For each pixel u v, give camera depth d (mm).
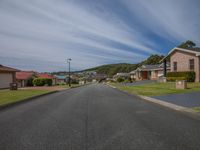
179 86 22609
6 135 6344
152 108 11812
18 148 5219
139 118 8922
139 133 6551
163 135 6324
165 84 30391
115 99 16922
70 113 10203
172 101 14250
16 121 8359
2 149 5164
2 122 8180
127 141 5746
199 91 19547
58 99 17266
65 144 5508
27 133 6562
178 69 33531
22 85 55469
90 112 10477
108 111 10773
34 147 5285
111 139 5934
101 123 7969
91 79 153375
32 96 18953
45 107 12391
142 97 17812
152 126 7465
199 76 29859
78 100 16297
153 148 5195
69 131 6797
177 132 6648
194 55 30594
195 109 10820
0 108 12000
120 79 72062
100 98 17859
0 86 36781
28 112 10555
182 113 10156
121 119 8711
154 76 57688
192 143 5562
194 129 7016
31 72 71125
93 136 6230
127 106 12641
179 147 5266
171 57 35062
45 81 56656
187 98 15680
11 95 20094
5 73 38750
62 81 99938
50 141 5758
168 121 8305
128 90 26297
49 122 8156
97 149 5145
